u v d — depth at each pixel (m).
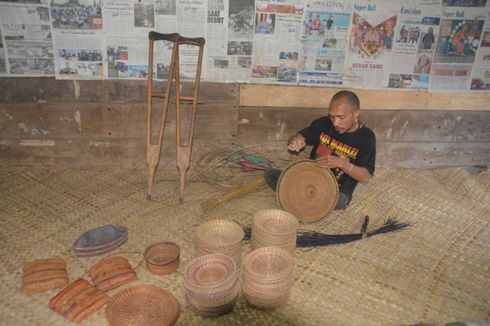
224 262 1.84
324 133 2.63
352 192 2.62
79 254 2.06
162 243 2.11
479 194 2.97
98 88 2.80
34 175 2.89
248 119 3.00
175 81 2.60
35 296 1.84
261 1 2.65
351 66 2.87
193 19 2.65
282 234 1.97
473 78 2.99
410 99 3.02
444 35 2.84
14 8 2.52
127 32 2.65
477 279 2.11
